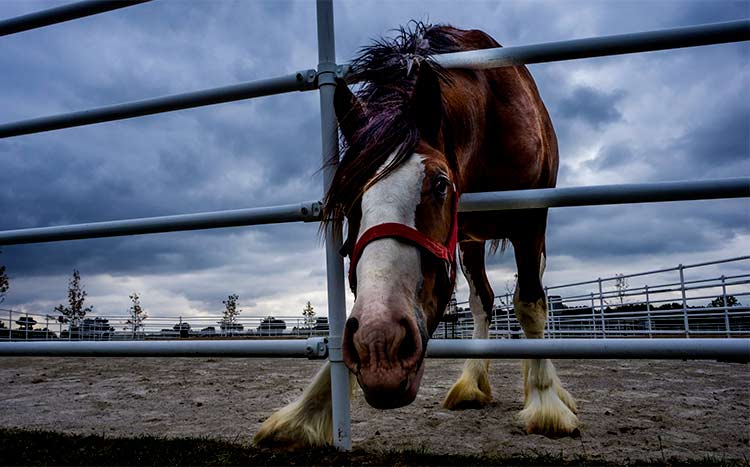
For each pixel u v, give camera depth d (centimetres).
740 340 168
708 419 289
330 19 210
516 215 286
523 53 200
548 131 329
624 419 290
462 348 187
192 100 223
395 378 130
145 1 237
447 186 168
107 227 226
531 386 272
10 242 245
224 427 274
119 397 392
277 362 765
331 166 202
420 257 156
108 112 235
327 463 173
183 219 216
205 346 205
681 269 875
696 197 179
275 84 212
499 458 176
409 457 177
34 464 171
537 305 302
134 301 3588
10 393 419
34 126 250
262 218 206
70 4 251
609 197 186
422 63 183
